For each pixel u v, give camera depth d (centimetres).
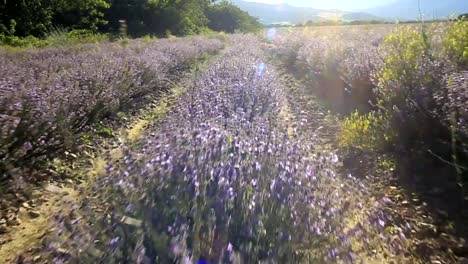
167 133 447
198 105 682
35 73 786
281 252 239
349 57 977
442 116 477
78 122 610
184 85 1127
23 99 502
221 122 506
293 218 262
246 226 248
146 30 4059
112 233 243
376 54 807
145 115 799
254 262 233
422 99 510
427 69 520
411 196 442
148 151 381
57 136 530
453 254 337
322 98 978
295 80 1309
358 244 300
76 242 241
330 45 1234
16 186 437
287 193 281
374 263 290
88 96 643
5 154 443
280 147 367
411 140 542
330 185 340
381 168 517
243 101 698
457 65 526
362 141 580
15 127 450
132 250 230
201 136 360
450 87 444
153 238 233
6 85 557
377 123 589
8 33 2331
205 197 268
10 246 349
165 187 283
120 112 768
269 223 257
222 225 248
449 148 492
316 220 270
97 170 516
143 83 947
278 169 310
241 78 902
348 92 919
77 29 2983
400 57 582
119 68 852
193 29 4866
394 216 397
